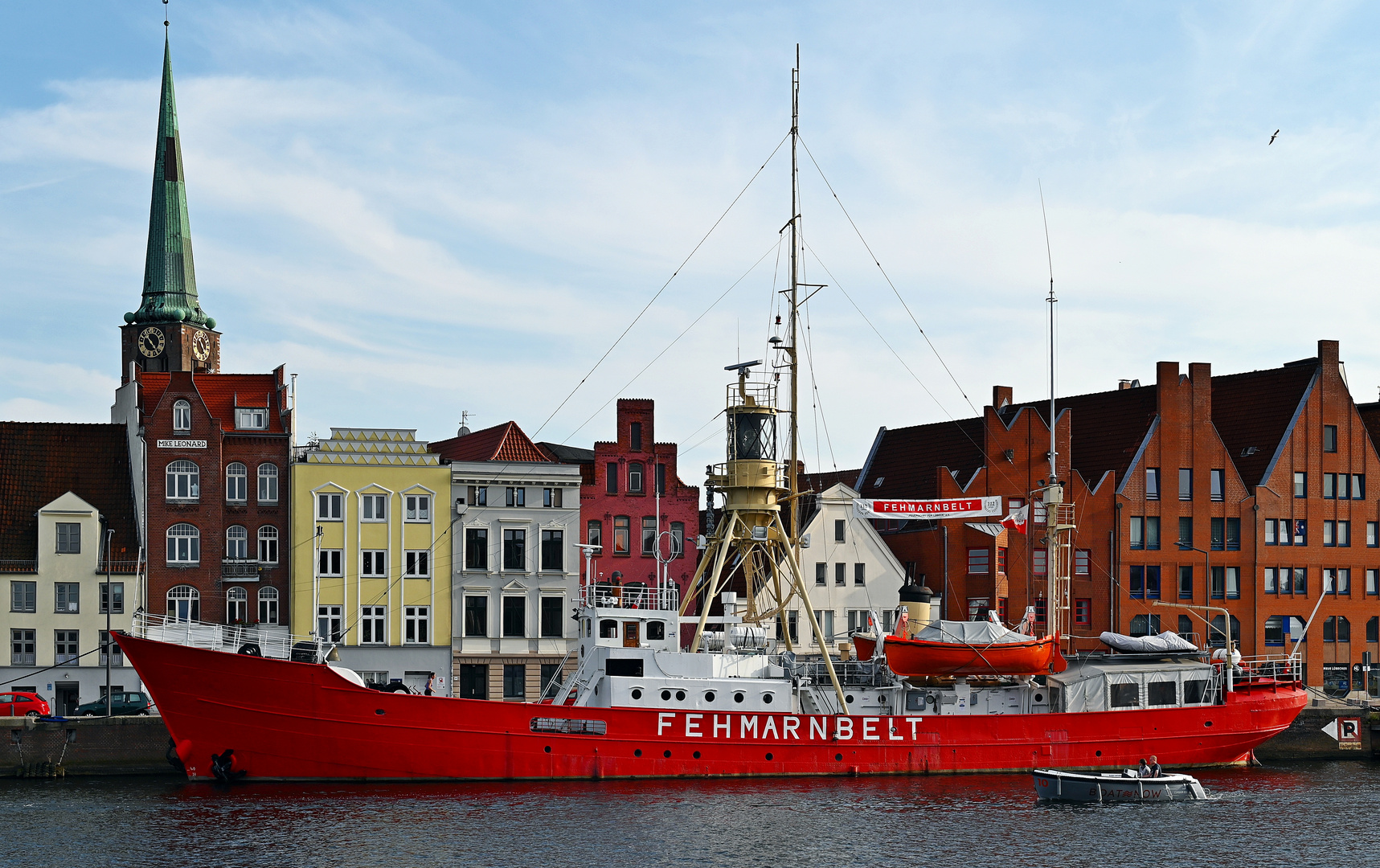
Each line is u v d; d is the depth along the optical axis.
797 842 44.62
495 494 67.38
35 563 63.91
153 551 64.69
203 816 46.41
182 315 108.75
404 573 66.25
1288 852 45.00
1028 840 45.75
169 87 109.56
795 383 56.38
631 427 70.19
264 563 65.62
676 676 52.88
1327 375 78.31
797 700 53.75
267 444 66.31
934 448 83.06
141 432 65.19
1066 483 74.50
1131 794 51.25
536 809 47.69
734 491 55.03
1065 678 56.38
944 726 54.38
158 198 109.12
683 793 50.34
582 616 54.81
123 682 63.94
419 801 48.41
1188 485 75.69
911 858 43.38
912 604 55.50
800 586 54.94
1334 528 77.75
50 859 41.62
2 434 67.38
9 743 53.44
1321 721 65.06
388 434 67.31
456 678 66.19
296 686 49.97
